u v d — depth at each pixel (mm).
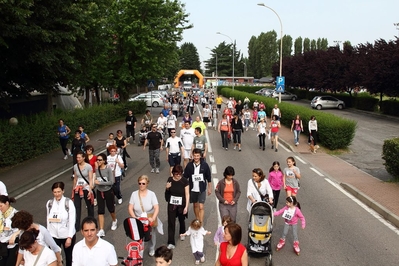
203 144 13891
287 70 72625
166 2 36906
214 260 7863
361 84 42625
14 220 5402
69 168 16531
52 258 5043
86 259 4973
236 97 56000
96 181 8898
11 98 21156
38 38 16078
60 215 6641
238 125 20516
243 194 12578
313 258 7992
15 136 16109
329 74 51156
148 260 7793
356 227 9773
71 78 20844
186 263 7699
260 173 8695
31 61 17078
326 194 12750
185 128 14742
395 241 8891
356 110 45781
